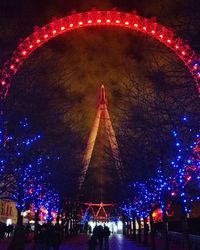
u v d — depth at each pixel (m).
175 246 39.22
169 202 32.16
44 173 38.12
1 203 72.12
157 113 26.45
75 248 40.62
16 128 32.47
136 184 40.22
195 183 26.30
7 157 30.12
